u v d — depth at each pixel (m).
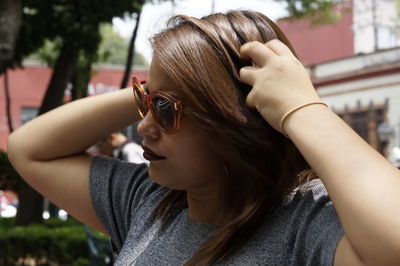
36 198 10.02
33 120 1.75
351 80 16.33
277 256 1.19
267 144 1.21
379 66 15.69
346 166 1.01
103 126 1.68
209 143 1.24
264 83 1.13
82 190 1.67
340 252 1.05
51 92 10.63
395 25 17.09
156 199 1.51
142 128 1.29
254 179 1.24
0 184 10.03
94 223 1.71
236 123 1.18
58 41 11.53
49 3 9.89
